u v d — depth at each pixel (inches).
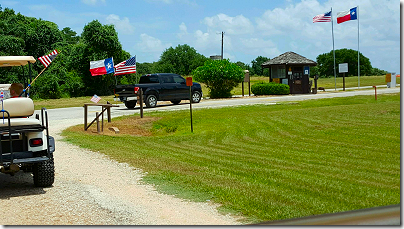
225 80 1393.9
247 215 209.9
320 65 5221.5
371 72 5027.1
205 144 510.6
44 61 506.0
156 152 439.2
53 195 258.2
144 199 246.2
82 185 285.6
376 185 285.0
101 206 230.5
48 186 283.1
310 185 278.1
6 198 252.8
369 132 544.4
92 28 2047.2
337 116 709.3
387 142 478.6
